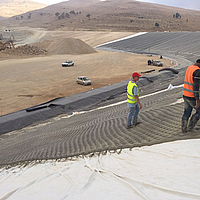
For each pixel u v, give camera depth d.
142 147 5.17
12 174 5.59
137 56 68.94
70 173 4.49
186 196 2.86
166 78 35.97
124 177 3.71
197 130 5.24
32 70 48.28
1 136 18.81
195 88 4.64
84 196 3.35
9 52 71.50
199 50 67.50
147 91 26.55
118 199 3.08
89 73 45.00
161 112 8.14
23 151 8.41
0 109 25.75
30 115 22.39
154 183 3.32
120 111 12.87
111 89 30.22
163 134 5.71
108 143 6.12
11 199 3.81
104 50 90.50
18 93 31.94
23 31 146.50
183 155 4.10
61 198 3.42
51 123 18.50
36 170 5.36
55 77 41.78
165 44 86.56
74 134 9.05
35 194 3.82
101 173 4.15
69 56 71.44
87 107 25.56
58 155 6.13
